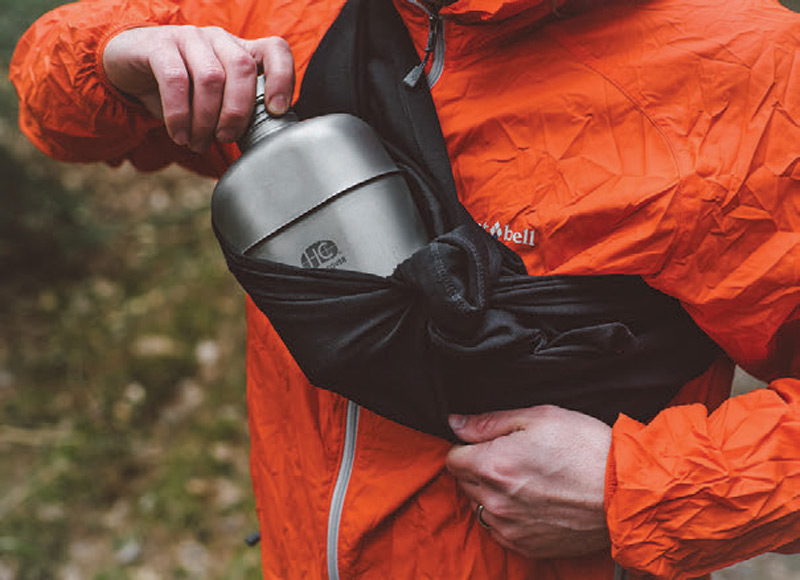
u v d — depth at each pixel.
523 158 0.88
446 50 0.91
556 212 0.86
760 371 0.97
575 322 0.87
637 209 0.83
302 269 0.83
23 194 3.59
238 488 2.81
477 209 0.91
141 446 2.96
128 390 3.12
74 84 1.00
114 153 1.12
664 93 0.84
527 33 0.89
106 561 2.59
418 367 0.85
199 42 0.89
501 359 0.85
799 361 0.93
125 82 0.97
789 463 0.84
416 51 0.94
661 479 0.84
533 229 0.88
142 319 3.40
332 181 0.82
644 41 0.86
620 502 0.84
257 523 2.71
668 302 0.89
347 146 0.84
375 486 0.98
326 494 1.02
